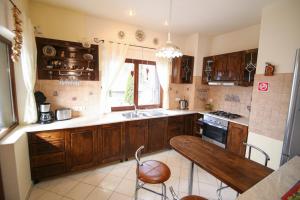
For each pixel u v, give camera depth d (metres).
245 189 1.17
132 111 3.60
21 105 2.32
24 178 1.99
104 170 2.75
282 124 2.26
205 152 1.78
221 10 2.61
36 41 2.47
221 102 3.88
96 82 3.10
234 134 2.98
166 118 3.41
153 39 3.65
